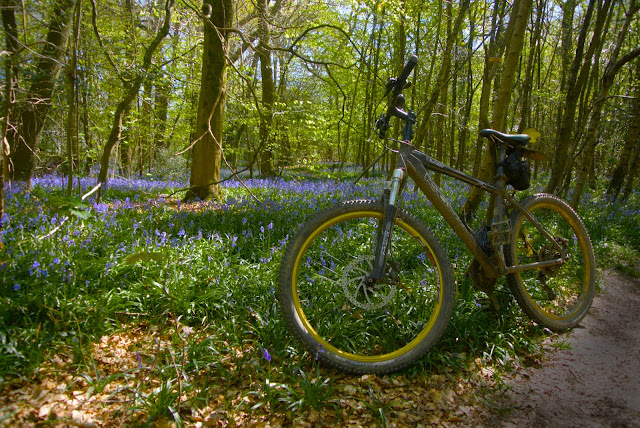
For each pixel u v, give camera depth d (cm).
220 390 225
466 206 483
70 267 311
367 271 258
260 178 1266
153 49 712
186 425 197
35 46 578
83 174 946
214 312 306
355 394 232
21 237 353
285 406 215
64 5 591
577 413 220
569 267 430
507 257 298
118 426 190
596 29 622
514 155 302
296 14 1029
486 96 638
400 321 290
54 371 221
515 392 241
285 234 490
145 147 1316
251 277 345
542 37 1171
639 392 235
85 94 688
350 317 293
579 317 325
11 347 217
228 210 569
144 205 609
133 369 221
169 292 297
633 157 930
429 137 1339
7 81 323
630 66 1146
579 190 637
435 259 260
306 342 240
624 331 320
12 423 182
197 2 734
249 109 876
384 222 251
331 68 1392
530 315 302
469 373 259
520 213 309
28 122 635
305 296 330
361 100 1438
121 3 945
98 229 424
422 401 230
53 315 257
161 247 379
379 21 1031
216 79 698
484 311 317
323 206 674
